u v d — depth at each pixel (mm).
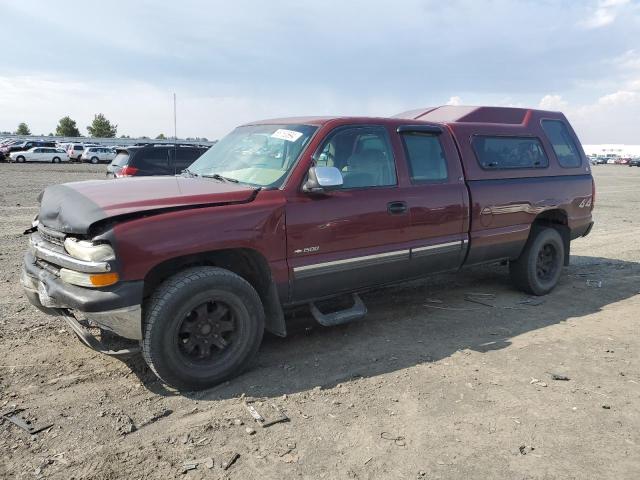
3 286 6082
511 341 4762
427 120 5754
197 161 5176
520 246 5941
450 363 4230
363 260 4422
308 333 4863
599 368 4199
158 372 3512
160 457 2891
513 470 2840
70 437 3070
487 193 5398
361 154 4539
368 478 2752
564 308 5820
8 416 3281
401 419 3340
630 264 8188
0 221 11266
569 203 6383
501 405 3547
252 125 5168
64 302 3490
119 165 12883
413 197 4750
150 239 3381
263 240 3857
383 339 4742
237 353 3822
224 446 3008
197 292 3551
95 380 3809
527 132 6133
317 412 3408
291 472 2787
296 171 4098
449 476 2779
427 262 4984
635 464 2916
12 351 4254
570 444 3100
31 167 36094
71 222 3439
